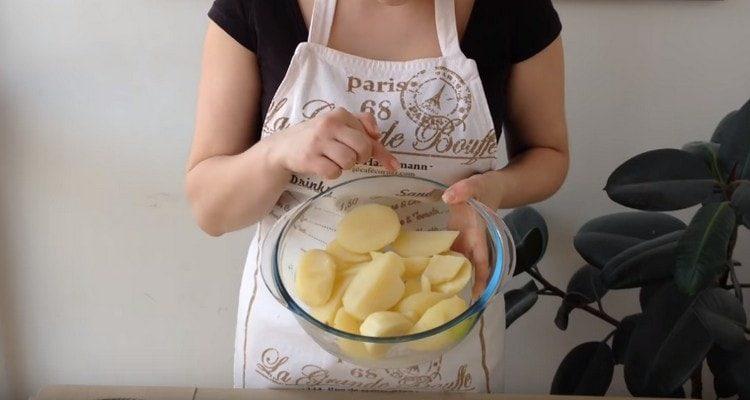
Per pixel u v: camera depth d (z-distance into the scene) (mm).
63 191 1306
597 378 1213
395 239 701
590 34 1195
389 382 864
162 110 1242
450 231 716
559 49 829
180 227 1349
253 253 895
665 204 1033
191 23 1176
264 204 771
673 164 1044
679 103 1249
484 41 774
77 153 1273
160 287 1408
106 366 1493
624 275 1086
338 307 645
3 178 1286
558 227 1371
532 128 885
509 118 899
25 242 1348
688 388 1492
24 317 1425
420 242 702
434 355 637
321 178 760
